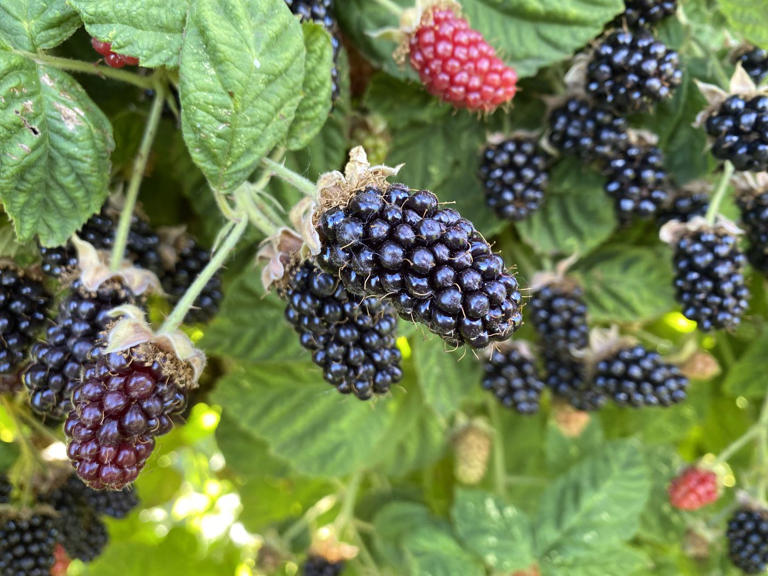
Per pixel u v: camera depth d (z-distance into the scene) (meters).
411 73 0.17
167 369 0.12
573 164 0.19
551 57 0.17
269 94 0.12
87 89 0.15
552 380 0.21
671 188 0.19
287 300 0.13
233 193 0.13
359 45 0.17
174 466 0.29
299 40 0.12
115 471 0.11
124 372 0.11
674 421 0.25
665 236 0.18
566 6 0.17
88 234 0.14
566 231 0.19
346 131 0.16
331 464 0.21
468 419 0.24
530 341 0.22
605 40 0.17
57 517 0.18
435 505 0.26
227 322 0.18
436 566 0.22
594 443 0.24
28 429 0.18
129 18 0.12
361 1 0.17
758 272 0.20
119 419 0.11
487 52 0.16
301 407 0.20
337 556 0.24
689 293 0.18
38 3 0.12
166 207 0.18
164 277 0.16
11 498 0.18
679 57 0.18
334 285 0.12
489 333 0.11
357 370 0.13
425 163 0.19
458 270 0.11
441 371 0.20
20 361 0.14
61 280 0.13
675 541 0.25
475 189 0.19
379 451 0.23
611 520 0.22
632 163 0.18
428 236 0.10
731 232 0.17
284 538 0.26
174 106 0.14
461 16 0.16
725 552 0.25
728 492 0.26
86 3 0.11
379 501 0.26
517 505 0.26
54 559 0.18
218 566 0.28
